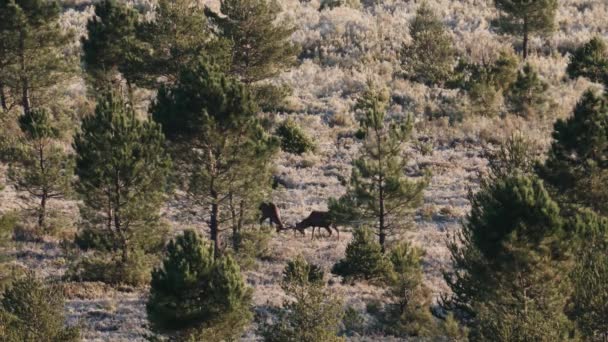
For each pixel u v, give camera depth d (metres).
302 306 92.94
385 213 141.50
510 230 90.69
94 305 124.62
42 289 94.62
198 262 93.19
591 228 97.75
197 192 135.50
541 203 90.62
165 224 140.62
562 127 119.69
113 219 139.50
